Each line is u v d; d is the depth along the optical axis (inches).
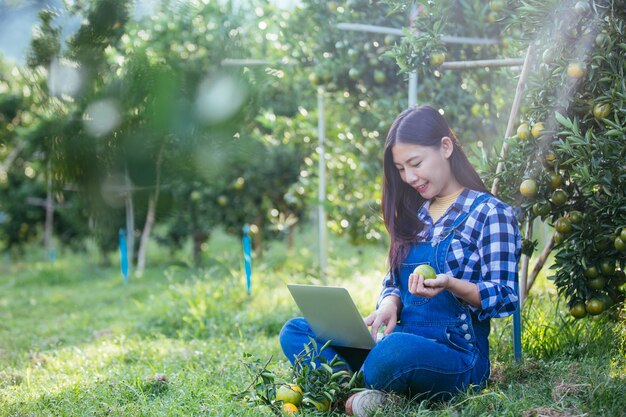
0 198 535.2
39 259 617.3
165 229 543.5
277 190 395.2
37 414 124.5
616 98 128.6
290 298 260.5
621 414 103.3
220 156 145.5
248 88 151.7
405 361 111.4
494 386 120.9
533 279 152.3
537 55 140.1
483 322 119.4
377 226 286.4
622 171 128.5
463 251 117.2
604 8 130.4
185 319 231.6
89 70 139.9
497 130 209.3
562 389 113.0
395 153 117.7
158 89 139.8
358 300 232.7
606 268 137.3
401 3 150.9
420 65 151.4
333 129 289.1
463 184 121.0
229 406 117.4
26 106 420.2
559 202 137.6
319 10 227.6
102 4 136.6
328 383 116.9
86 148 140.0
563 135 136.0
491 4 169.8
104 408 125.6
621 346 138.8
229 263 361.4
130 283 400.8
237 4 243.0
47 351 206.8
